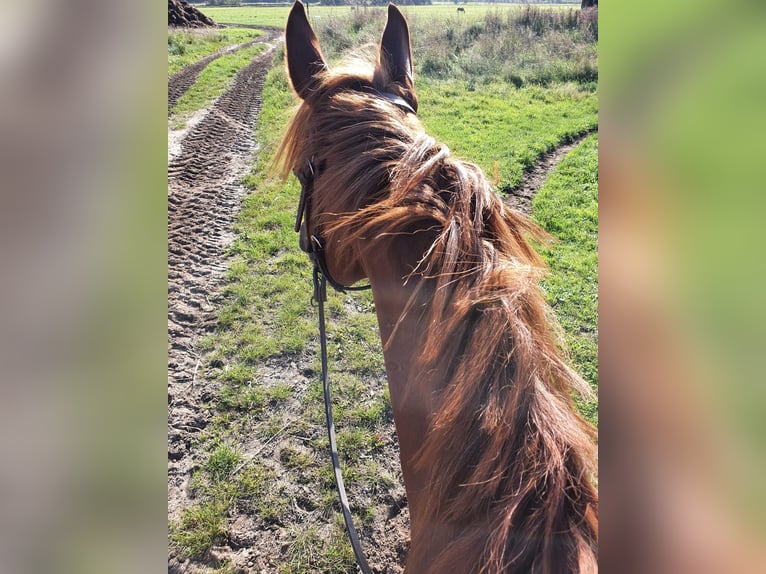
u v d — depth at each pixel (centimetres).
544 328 101
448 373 99
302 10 163
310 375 307
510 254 111
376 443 264
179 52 1041
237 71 934
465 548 86
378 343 333
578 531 82
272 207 489
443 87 903
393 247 116
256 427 272
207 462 252
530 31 1093
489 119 764
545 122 761
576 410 100
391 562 216
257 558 215
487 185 116
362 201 127
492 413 89
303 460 255
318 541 222
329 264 159
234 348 324
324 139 140
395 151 127
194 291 373
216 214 474
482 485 87
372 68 159
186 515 229
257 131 662
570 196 536
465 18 1159
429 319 107
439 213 111
